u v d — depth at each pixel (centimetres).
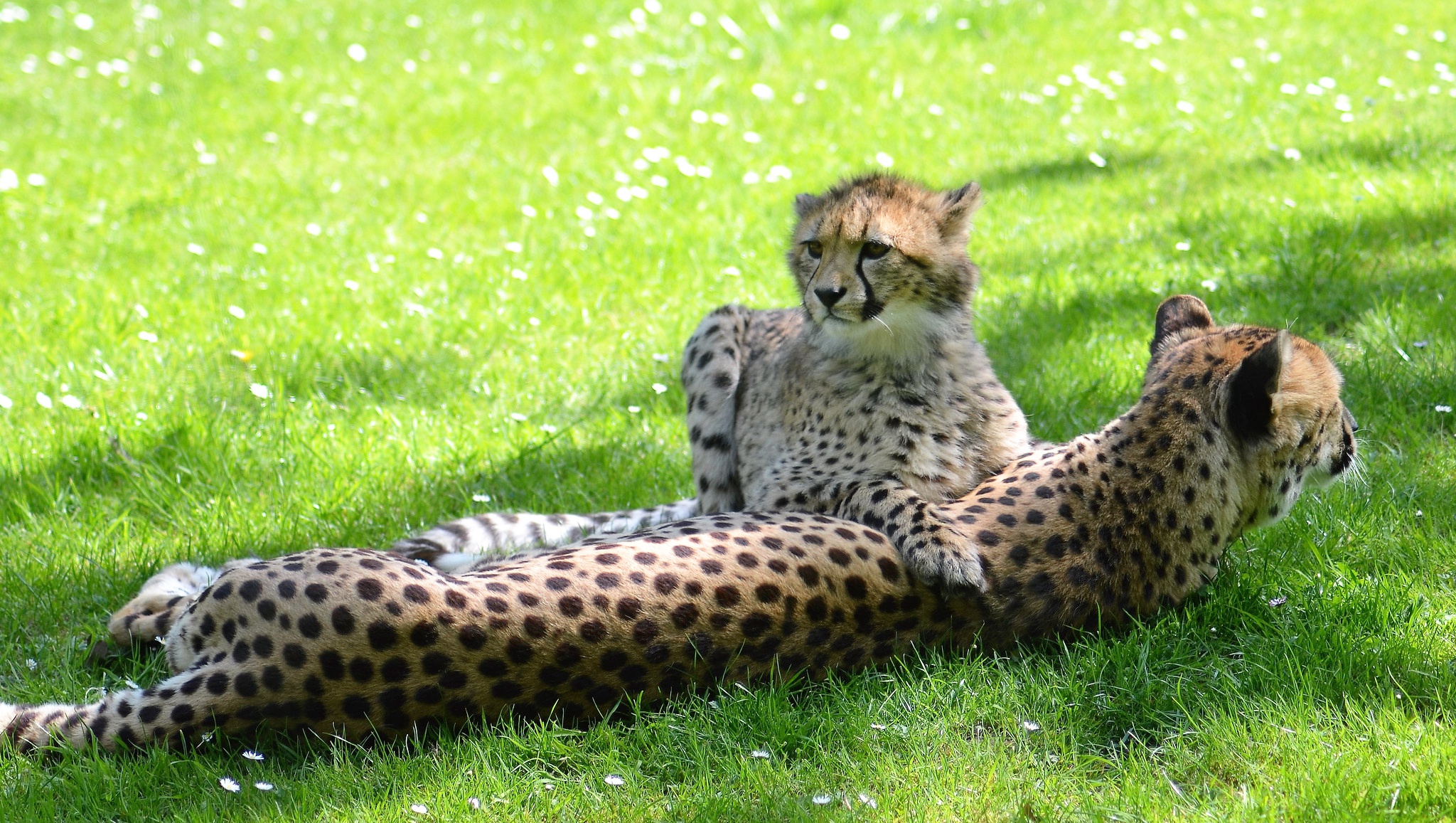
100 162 1941
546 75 2273
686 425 1140
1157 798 623
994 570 754
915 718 696
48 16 2780
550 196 1736
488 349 1286
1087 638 755
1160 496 770
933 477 875
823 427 909
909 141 1845
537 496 1034
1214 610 778
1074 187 1622
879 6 2481
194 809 626
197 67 2372
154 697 673
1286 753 651
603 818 637
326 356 1276
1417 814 596
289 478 1052
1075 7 2408
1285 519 879
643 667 689
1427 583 816
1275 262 1309
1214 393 776
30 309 1395
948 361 899
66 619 863
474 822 629
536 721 691
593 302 1390
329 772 652
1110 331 1227
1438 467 954
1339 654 723
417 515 1009
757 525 753
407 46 2488
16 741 680
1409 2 2317
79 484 1052
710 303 1380
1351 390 1058
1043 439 1062
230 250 1589
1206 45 2167
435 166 1884
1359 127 1719
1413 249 1315
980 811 627
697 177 1744
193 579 851
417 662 657
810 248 909
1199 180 1603
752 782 650
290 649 655
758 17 2469
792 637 714
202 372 1245
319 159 1938
